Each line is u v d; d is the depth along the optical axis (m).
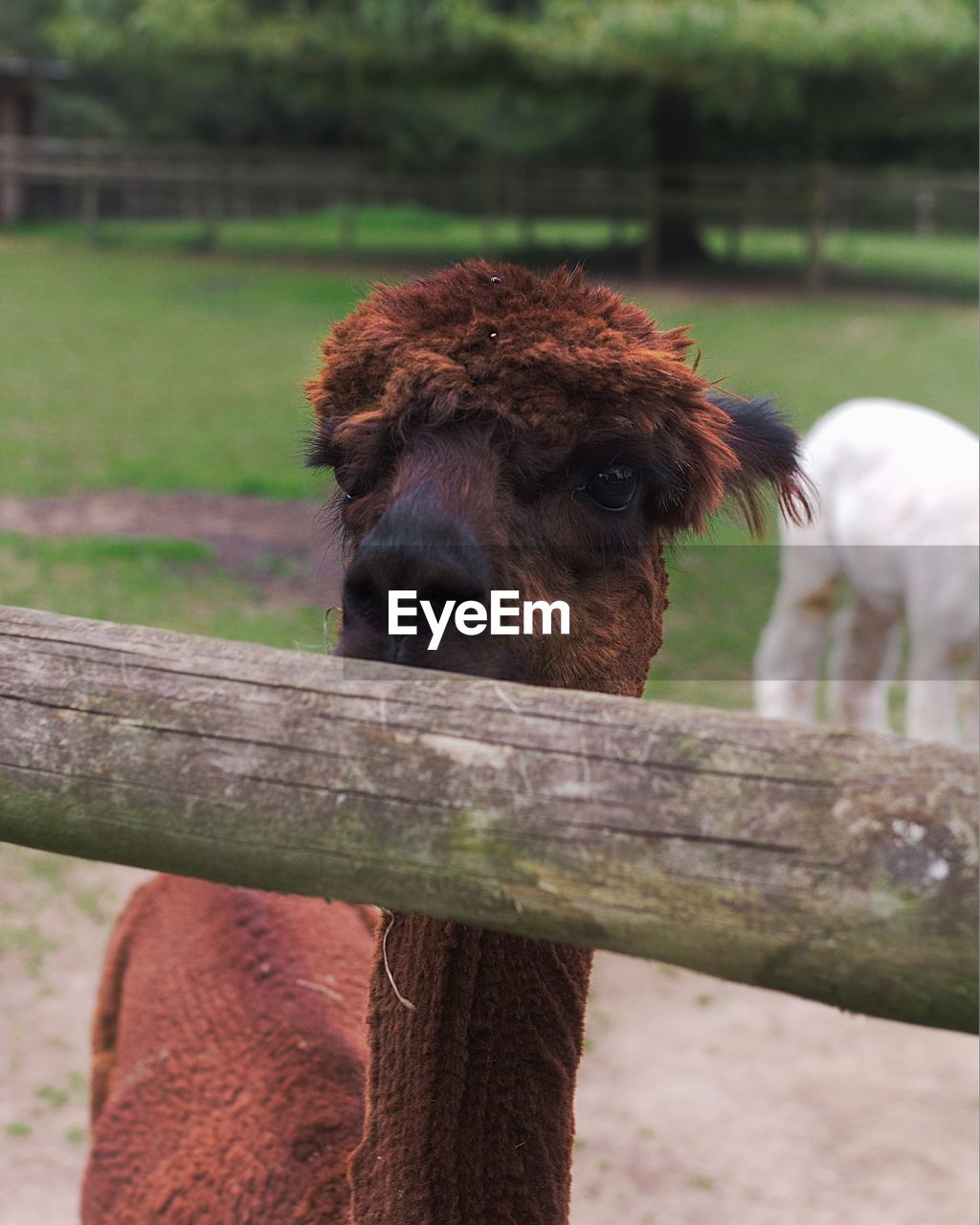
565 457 1.56
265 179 23.30
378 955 1.72
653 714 1.15
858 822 1.03
